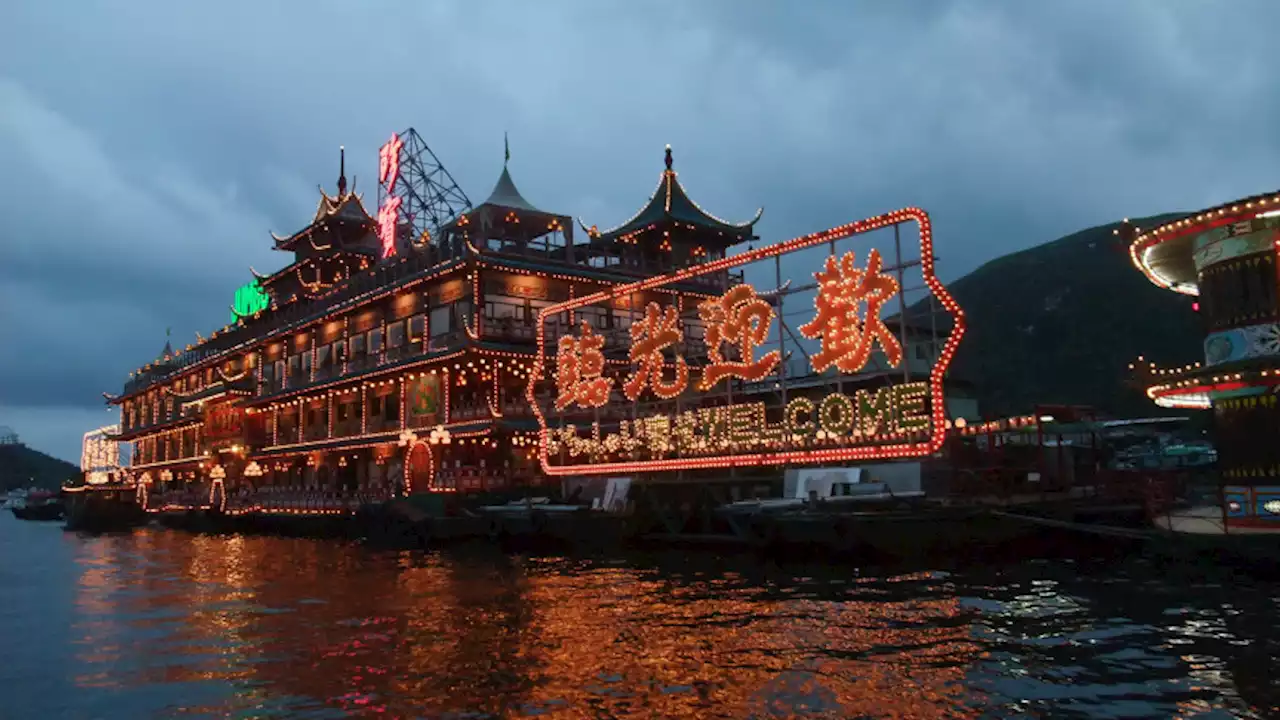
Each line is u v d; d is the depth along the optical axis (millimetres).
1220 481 24078
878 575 23969
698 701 12039
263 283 81438
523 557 34375
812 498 27578
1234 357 23250
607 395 36188
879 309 25578
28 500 131250
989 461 29125
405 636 17312
